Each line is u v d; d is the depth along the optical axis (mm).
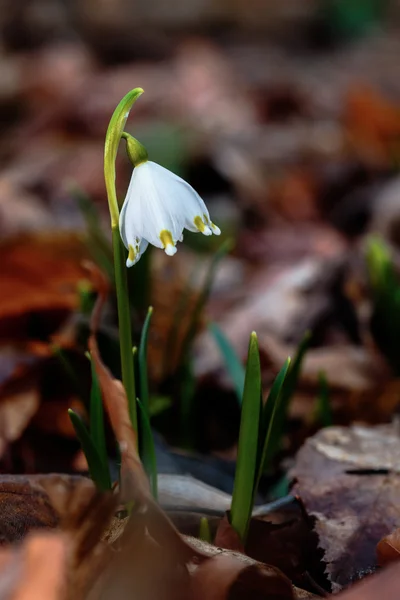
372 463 400
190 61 1997
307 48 2557
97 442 367
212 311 646
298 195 1003
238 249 837
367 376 506
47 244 521
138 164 334
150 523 322
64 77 1741
